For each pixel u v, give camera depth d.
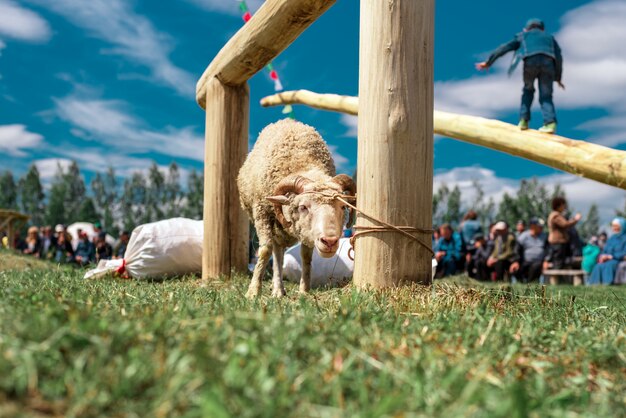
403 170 4.18
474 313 3.14
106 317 2.25
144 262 7.48
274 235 5.25
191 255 7.70
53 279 5.27
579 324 3.13
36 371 1.57
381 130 4.19
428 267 4.29
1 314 2.23
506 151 5.46
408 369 1.92
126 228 98.38
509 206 71.06
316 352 2.02
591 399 1.93
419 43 4.23
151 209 105.56
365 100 4.29
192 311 2.65
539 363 2.22
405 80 4.18
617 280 11.88
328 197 4.39
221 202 7.41
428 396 1.69
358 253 4.30
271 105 10.06
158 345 1.89
